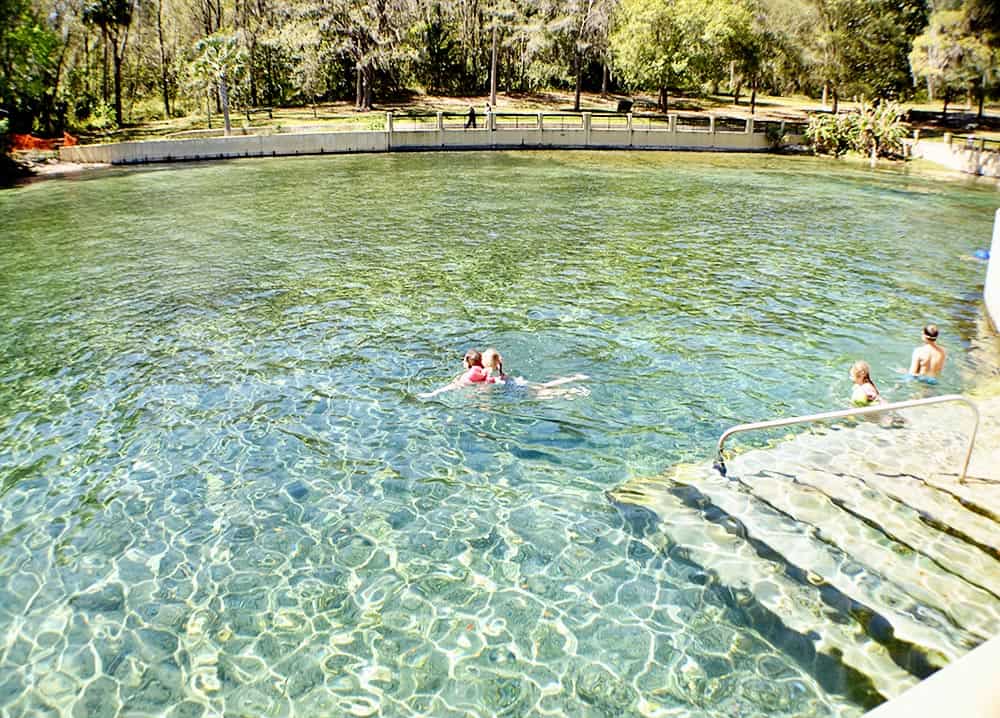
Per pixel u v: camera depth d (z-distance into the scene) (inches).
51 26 1836.9
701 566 257.8
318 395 399.2
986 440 330.3
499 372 408.2
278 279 610.9
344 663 223.8
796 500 290.0
